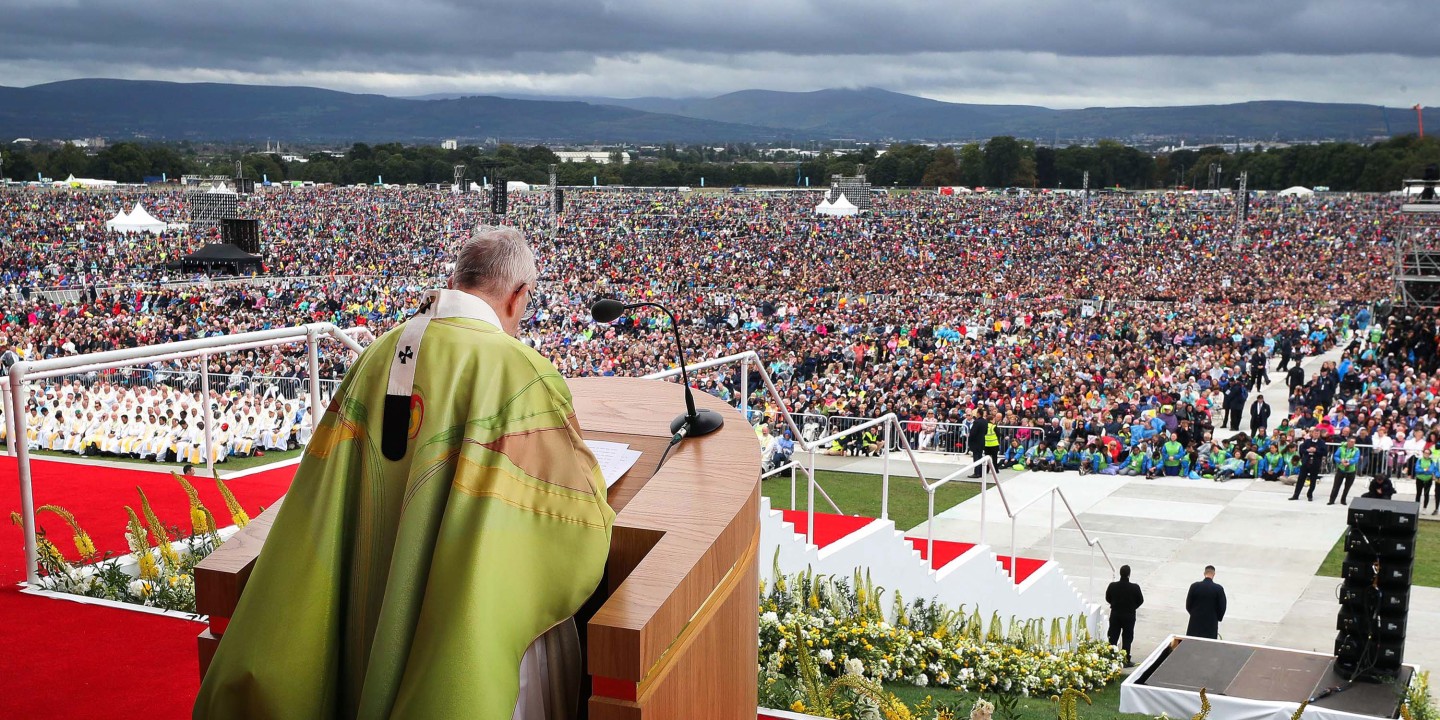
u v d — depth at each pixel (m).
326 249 76.12
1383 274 65.88
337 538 1.97
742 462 2.53
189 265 58.44
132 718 3.60
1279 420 29.41
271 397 21.05
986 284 64.12
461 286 2.19
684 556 2.01
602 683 1.84
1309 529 20.16
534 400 1.99
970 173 189.38
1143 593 16.89
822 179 198.50
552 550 1.88
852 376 31.30
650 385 3.28
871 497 20.70
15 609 4.58
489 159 190.12
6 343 36.69
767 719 3.78
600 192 100.19
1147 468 24.16
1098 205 90.81
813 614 7.32
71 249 70.38
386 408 2.01
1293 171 180.38
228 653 1.92
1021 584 11.89
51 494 6.56
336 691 1.95
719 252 77.31
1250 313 45.81
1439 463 21.52
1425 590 16.88
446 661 1.72
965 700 7.00
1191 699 10.31
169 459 18.80
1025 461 24.66
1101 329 41.66
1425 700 10.00
